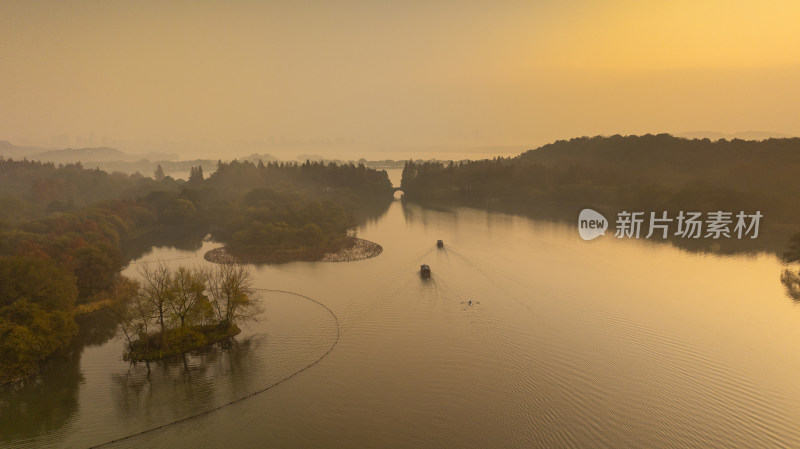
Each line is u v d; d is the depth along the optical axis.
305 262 198.88
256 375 103.75
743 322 127.88
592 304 142.62
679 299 145.62
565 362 107.56
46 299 119.19
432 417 88.25
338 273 181.38
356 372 104.94
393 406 92.00
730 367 104.25
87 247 157.50
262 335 123.38
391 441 81.69
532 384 98.75
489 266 184.88
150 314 115.31
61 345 112.94
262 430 85.38
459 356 111.44
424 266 175.50
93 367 107.69
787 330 122.56
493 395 95.00
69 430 85.56
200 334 116.56
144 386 99.88
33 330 106.31
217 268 191.50
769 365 104.94
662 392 94.81
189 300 118.38
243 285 146.12
